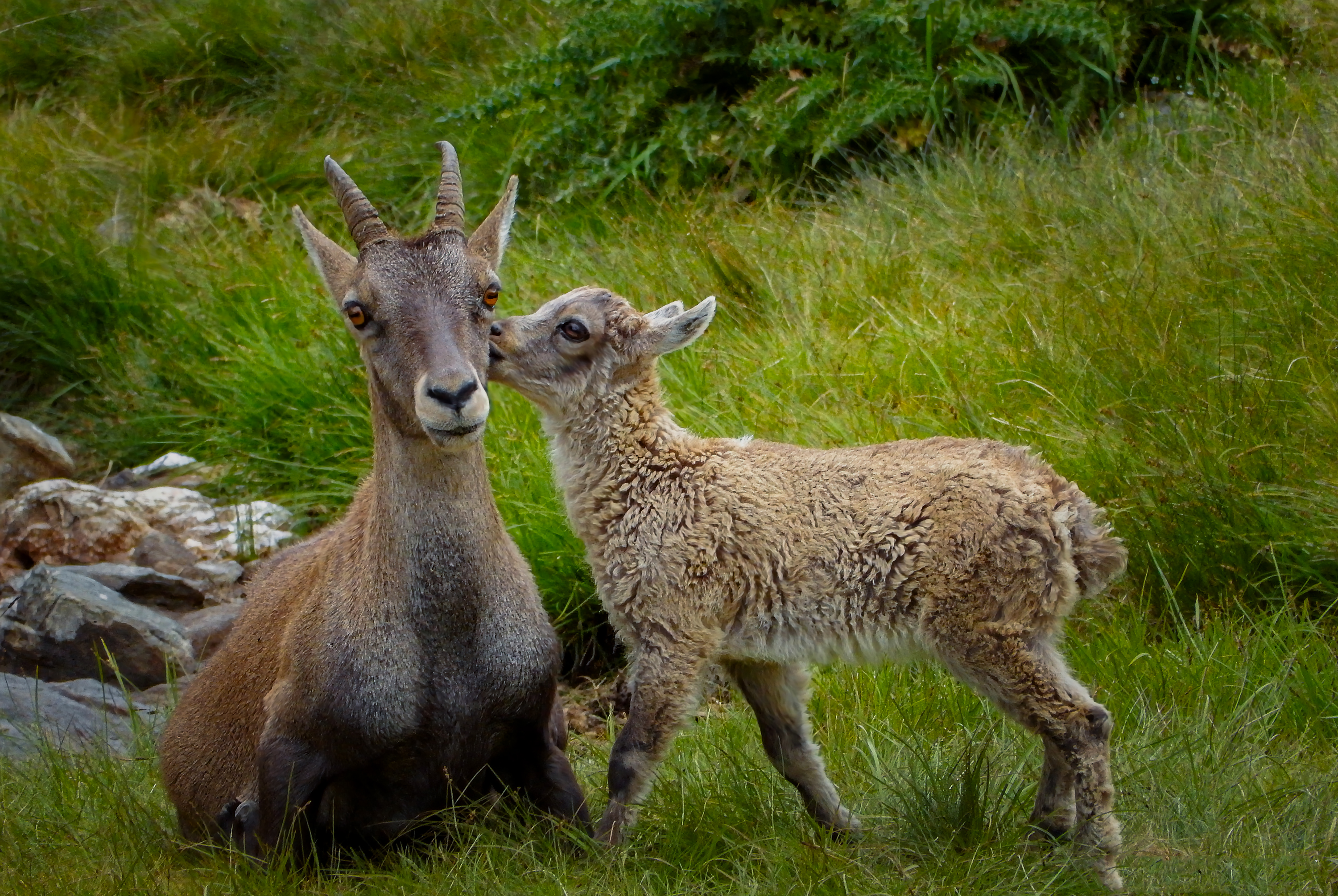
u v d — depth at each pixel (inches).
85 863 643.5
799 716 661.9
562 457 694.5
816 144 1254.3
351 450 1097.4
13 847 656.4
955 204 1148.5
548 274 1170.6
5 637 907.4
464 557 633.6
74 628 896.9
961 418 899.4
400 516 626.5
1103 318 936.3
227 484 1123.9
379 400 633.6
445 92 1523.1
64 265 1307.8
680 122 1310.3
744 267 1118.4
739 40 1344.7
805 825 639.8
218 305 1261.1
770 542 629.3
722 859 613.9
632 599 653.9
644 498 658.8
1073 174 1149.1
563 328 680.4
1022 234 1083.3
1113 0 1332.4
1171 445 829.8
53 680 900.6
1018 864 589.3
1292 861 586.6
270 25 1686.8
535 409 1014.4
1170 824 624.7
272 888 593.3
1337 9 1327.5
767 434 930.7
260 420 1149.1
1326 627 757.9
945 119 1282.0
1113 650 754.2
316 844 647.1
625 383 674.2
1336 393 820.6
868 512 615.8
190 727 713.0
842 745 727.7
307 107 1593.3
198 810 700.0
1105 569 611.2
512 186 682.8
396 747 630.5
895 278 1073.5
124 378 1240.2
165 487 1100.5
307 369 1144.2
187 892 604.7
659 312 693.3
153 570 1014.4
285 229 1395.2
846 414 931.3
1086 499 615.8
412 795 648.4
